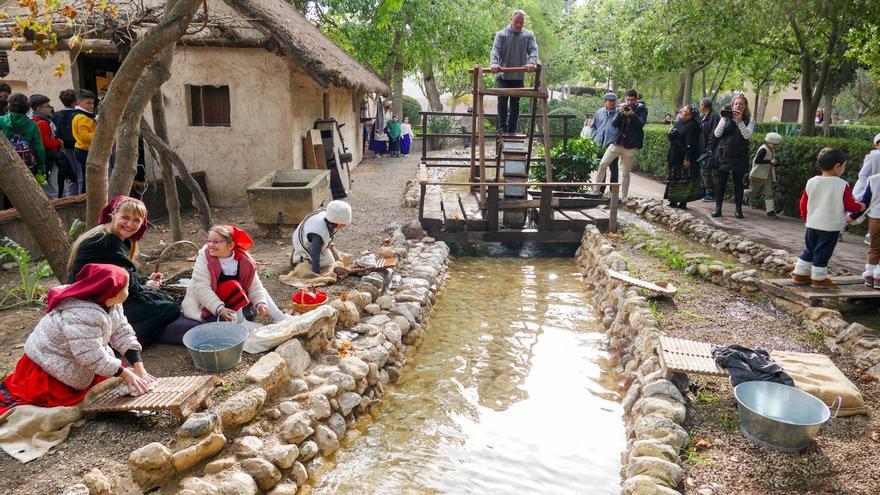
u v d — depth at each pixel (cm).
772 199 1104
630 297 653
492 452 451
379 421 494
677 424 417
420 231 988
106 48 1072
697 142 1151
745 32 1377
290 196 841
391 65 2462
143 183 903
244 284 525
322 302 581
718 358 472
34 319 547
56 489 327
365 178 1572
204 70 1072
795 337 584
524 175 1034
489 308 756
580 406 520
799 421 418
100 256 438
